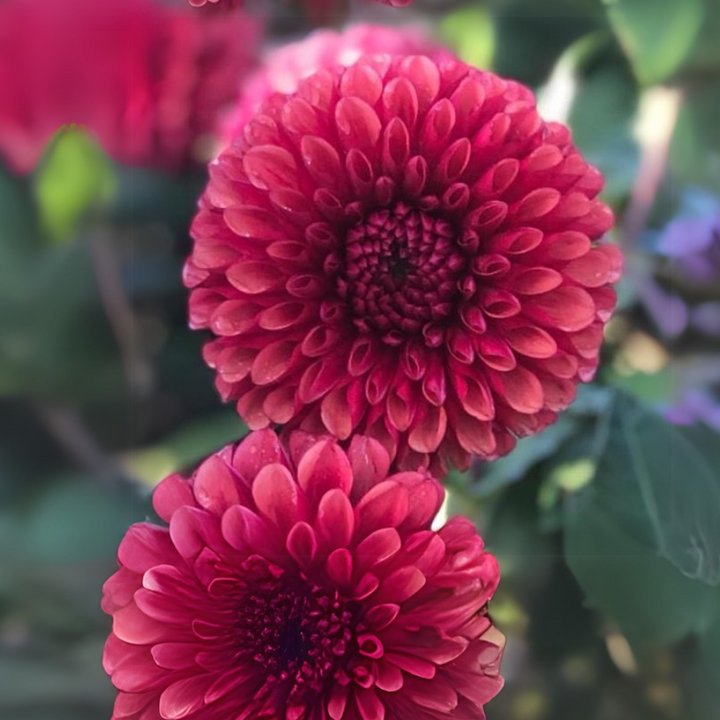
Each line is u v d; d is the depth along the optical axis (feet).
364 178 0.77
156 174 0.80
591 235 0.77
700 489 0.84
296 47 0.82
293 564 0.77
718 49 0.84
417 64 0.76
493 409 0.76
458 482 0.84
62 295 0.79
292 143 0.76
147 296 0.80
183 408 0.82
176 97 0.79
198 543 0.77
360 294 0.78
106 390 0.81
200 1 0.79
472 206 0.77
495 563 0.76
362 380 0.78
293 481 0.76
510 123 0.76
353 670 0.76
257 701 0.77
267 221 0.76
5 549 0.82
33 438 0.81
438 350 0.78
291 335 0.77
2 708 0.84
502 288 0.77
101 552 0.83
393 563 0.75
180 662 0.77
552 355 0.76
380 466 0.76
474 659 0.75
